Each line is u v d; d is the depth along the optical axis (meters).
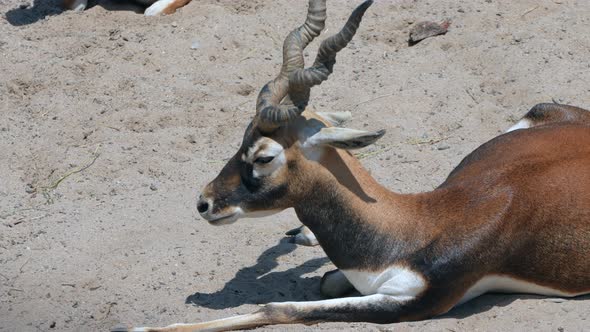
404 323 13.34
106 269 15.62
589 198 13.61
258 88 21.28
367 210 13.46
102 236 16.58
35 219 17.20
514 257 13.47
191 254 15.96
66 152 19.20
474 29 22.36
